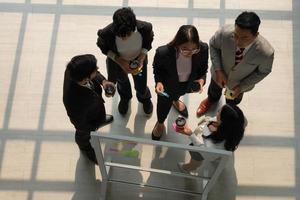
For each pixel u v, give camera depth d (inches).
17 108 196.5
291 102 201.6
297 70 208.4
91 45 211.9
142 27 147.8
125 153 145.3
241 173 185.5
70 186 181.2
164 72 155.5
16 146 188.4
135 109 198.2
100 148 139.0
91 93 139.3
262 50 141.3
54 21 216.5
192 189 180.5
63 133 192.1
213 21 217.5
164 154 181.3
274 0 221.6
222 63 157.4
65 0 220.5
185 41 133.1
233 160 188.1
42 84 202.5
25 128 192.4
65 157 187.2
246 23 129.7
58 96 200.1
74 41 212.5
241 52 145.8
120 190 180.7
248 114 198.7
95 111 140.9
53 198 178.7
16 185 180.5
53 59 208.4
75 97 136.6
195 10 219.6
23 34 213.5
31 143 189.5
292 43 214.2
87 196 179.5
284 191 182.2
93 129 150.0
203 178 155.6
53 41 212.4
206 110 197.5
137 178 181.2
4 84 201.8
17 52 209.3
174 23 217.0
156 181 181.5
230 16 218.5
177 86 159.0
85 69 129.2
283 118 198.1
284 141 193.0
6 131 191.5
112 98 199.6
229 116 133.3
